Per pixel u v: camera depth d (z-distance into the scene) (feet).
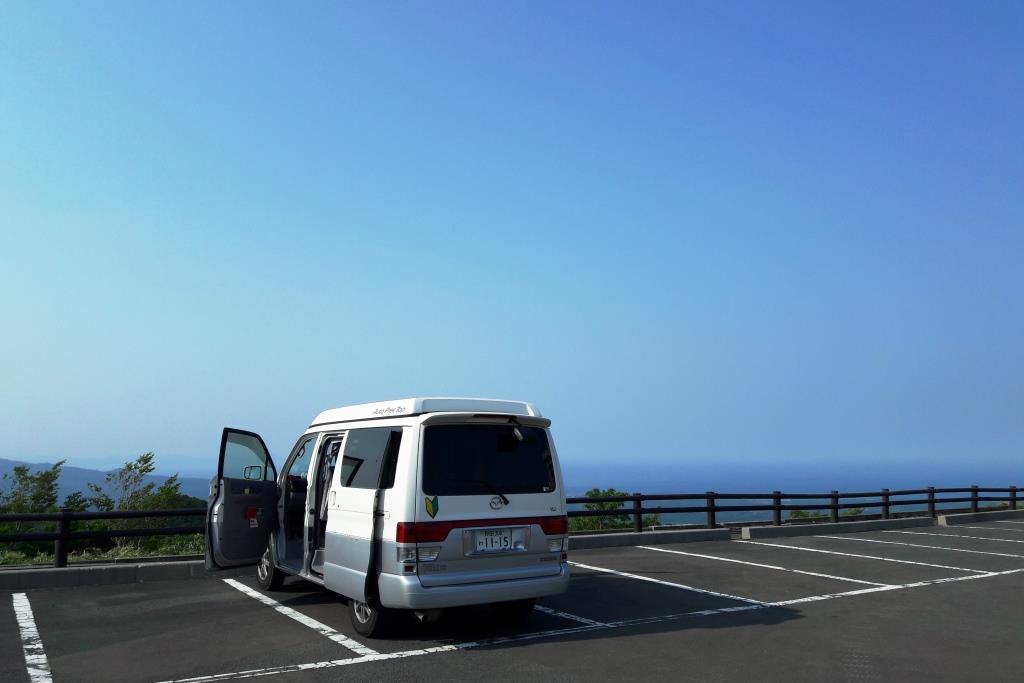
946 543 45.85
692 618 23.84
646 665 18.53
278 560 27.09
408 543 19.49
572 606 25.62
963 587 29.89
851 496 55.57
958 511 69.00
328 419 26.23
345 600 25.99
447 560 19.80
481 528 20.39
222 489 26.23
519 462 21.66
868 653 19.83
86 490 51.55
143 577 29.71
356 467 22.12
